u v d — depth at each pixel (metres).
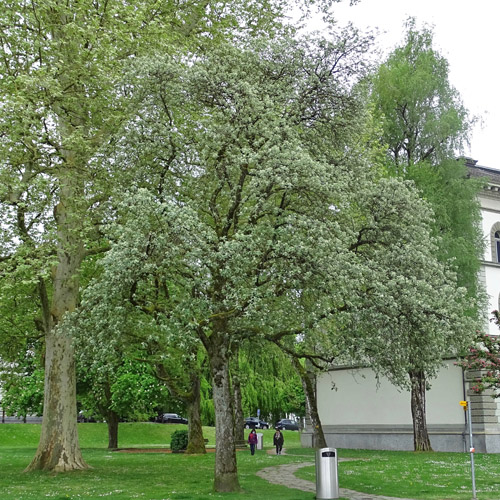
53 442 22.52
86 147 19.69
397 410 35.94
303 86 18.38
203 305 15.17
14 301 25.55
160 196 17.53
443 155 33.94
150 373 36.00
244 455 32.03
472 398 32.19
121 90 20.17
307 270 15.35
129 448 39.12
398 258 16.95
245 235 15.66
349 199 17.38
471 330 17.23
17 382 29.61
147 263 15.09
